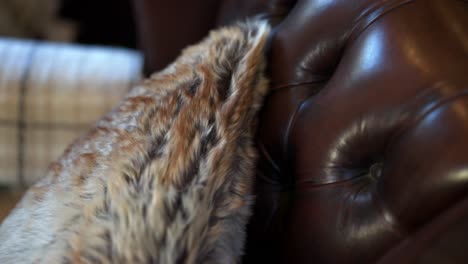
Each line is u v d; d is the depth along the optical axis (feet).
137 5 3.98
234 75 2.79
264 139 2.87
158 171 2.49
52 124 3.85
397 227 2.35
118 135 2.76
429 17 2.53
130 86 3.95
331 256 2.49
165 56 3.96
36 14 5.56
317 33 2.77
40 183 2.91
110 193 2.49
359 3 2.67
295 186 2.70
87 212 2.48
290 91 2.81
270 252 2.76
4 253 2.64
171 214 2.39
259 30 2.91
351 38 2.67
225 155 2.57
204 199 2.45
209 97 2.71
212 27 3.86
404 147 2.39
